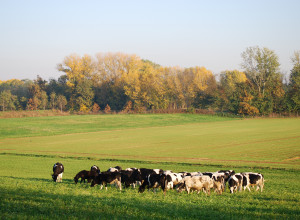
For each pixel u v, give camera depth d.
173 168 36.97
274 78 121.94
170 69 145.25
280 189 24.14
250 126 90.88
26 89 171.50
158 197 18.66
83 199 16.61
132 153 50.97
